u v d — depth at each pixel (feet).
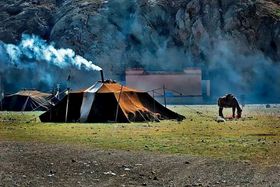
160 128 100.22
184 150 62.13
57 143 71.00
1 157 55.06
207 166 49.01
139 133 88.53
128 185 40.01
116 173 45.50
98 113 123.03
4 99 212.84
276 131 90.58
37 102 208.85
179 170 46.85
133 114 122.31
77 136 82.94
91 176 44.01
